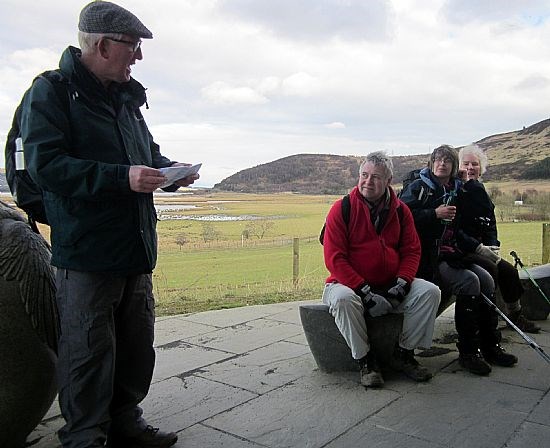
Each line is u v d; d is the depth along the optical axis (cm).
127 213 253
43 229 332
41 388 266
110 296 257
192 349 470
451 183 441
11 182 259
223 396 360
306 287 958
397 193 449
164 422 321
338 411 333
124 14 245
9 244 260
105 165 235
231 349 468
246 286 1009
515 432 302
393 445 289
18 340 254
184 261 1562
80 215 245
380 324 390
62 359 255
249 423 319
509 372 398
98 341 254
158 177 239
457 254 417
